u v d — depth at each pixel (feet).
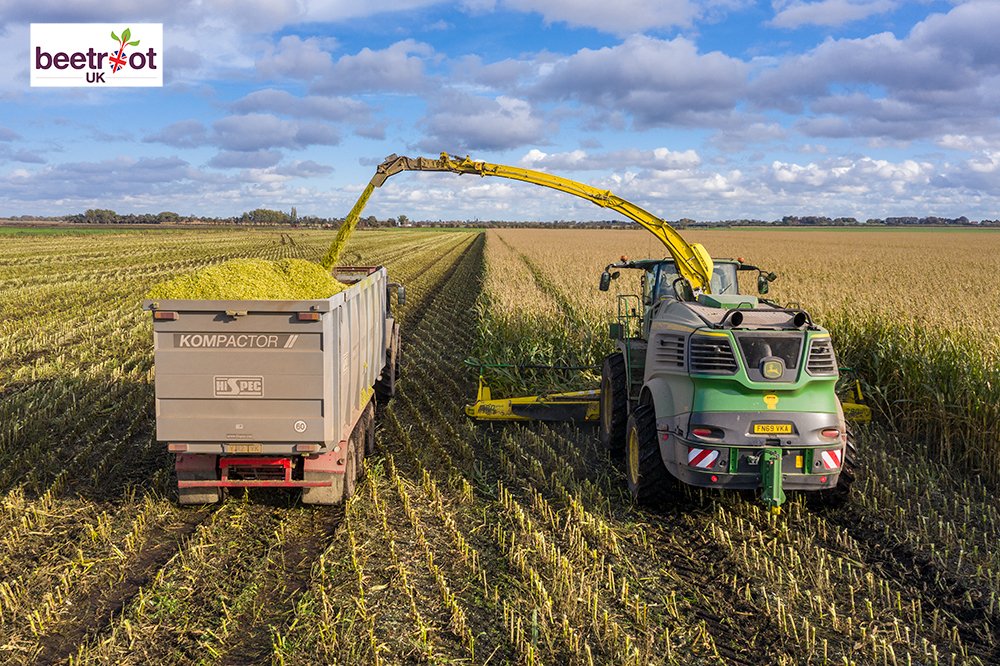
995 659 14.43
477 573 17.46
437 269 115.03
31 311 63.05
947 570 18.01
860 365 34.27
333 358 19.54
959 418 26.13
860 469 22.31
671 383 21.02
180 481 20.22
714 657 14.24
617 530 20.24
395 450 27.30
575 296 59.36
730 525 20.59
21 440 27.25
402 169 29.63
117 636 14.75
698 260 26.07
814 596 16.60
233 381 18.95
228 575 17.42
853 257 128.57
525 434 29.66
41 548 18.78
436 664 13.83
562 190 28.30
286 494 22.71
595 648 14.40
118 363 41.06
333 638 14.33
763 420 19.26
